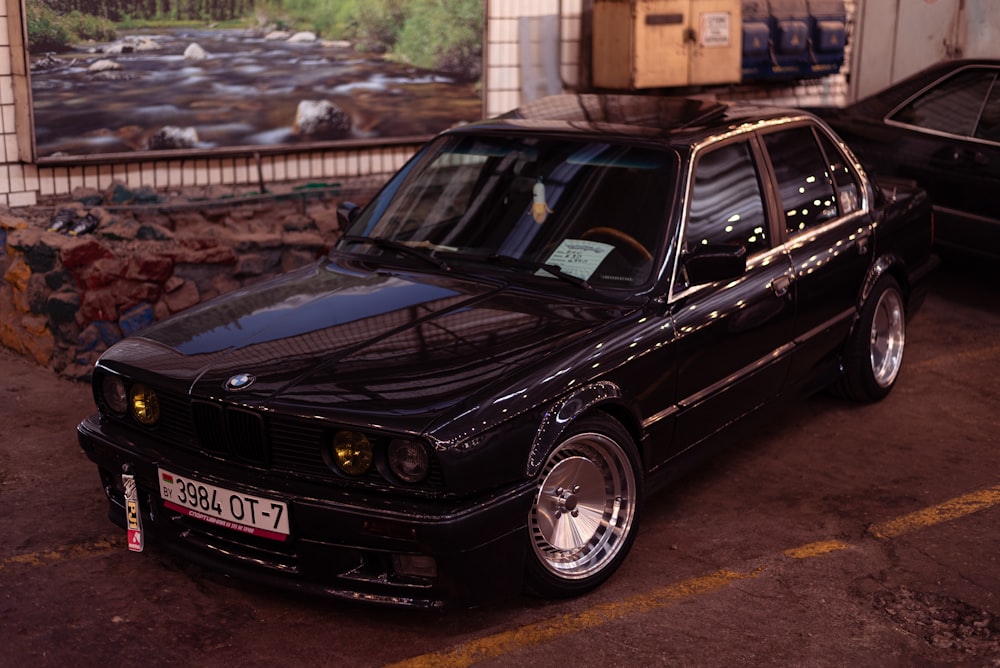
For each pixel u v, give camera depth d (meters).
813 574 4.35
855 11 11.19
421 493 3.53
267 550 3.73
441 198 4.92
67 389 6.00
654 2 8.55
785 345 5.10
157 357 4.03
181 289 6.20
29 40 6.92
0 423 5.54
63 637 3.79
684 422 4.47
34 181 7.21
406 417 3.51
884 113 8.45
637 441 4.27
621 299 4.30
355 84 8.12
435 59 8.39
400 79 8.28
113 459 4.06
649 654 3.77
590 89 9.11
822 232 5.39
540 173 4.75
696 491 5.10
